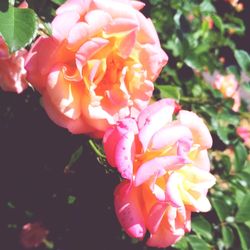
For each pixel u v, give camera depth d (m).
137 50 0.32
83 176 0.41
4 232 0.63
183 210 0.32
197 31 0.62
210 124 0.53
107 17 0.30
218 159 0.60
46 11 0.36
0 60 0.36
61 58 0.30
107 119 0.31
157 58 0.32
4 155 0.47
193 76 0.56
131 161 0.30
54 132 0.42
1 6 0.30
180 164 0.30
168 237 0.33
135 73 0.31
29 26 0.30
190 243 0.44
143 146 0.31
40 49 0.30
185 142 0.31
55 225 0.53
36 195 0.50
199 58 0.57
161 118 0.32
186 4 0.55
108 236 0.47
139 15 0.32
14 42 0.29
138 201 0.31
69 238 0.52
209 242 0.49
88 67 0.30
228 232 0.47
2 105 0.44
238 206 0.50
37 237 0.68
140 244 0.46
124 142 0.30
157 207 0.31
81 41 0.30
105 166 0.35
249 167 0.54
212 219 0.50
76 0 0.30
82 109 0.31
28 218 0.57
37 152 0.45
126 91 0.31
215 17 0.57
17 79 0.37
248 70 0.53
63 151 0.42
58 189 0.46
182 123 0.34
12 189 0.50
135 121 0.32
